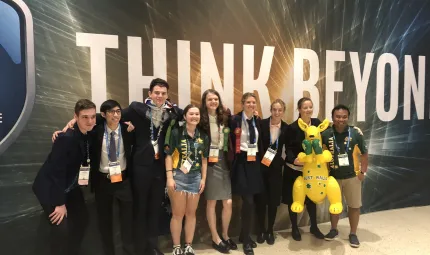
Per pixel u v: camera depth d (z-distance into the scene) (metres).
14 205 2.65
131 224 2.70
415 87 4.21
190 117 2.66
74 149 2.32
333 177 3.08
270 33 3.38
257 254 2.95
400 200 4.25
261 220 3.21
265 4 3.34
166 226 2.92
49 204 2.27
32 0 2.60
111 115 2.45
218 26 3.18
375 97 3.97
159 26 2.98
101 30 2.81
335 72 3.71
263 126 3.06
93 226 2.84
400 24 4.05
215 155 2.84
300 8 3.49
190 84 3.12
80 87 2.78
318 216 3.74
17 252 2.68
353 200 3.12
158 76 3.00
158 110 2.66
